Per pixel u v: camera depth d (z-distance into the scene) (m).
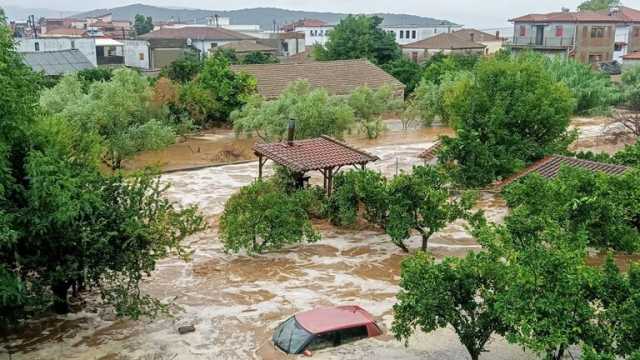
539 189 19.31
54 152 14.95
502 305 11.51
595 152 40.12
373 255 22.14
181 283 19.64
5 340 15.77
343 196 23.70
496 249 13.24
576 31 72.31
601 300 11.79
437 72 63.41
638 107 52.59
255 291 18.94
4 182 14.01
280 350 14.95
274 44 111.06
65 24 152.62
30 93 15.30
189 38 101.25
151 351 15.23
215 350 15.24
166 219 16.45
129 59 87.38
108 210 15.80
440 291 12.50
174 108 44.69
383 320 16.70
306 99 43.16
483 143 29.20
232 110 48.31
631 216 19.80
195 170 35.91
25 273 15.04
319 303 18.02
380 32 76.81
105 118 33.84
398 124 53.78
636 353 10.12
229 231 21.62
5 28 14.93
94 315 17.22
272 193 22.33
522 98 29.80
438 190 22.19
